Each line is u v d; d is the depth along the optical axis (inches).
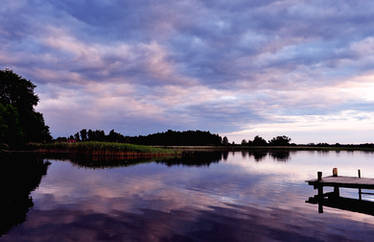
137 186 673.0
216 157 2250.2
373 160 2069.4
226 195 582.6
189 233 336.2
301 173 1067.9
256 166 1363.2
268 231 351.3
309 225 382.9
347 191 705.0
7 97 2672.2
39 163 1264.8
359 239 330.3
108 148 2060.8
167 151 2551.7
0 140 2262.6
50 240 304.3
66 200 500.4
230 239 319.3
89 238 312.3
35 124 2896.2
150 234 329.4
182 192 605.3
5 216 393.4
